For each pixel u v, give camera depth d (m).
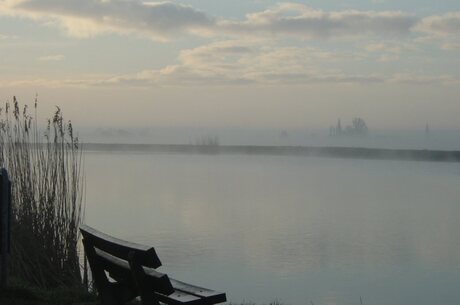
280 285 20.83
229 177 95.62
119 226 34.69
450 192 71.00
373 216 45.34
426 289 21.31
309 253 27.98
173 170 115.50
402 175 114.88
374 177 105.62
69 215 11.83
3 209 8.84
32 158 12.10
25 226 11.30
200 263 24.36
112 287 6.94
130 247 5.77
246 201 54.66
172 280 6.99
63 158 12.24
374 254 28.47
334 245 30.88
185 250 27.41
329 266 24.95
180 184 74.81
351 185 81.62
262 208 49.00
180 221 38.16
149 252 5.55
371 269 24.61
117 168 117.00
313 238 33.06
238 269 23.34
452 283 22.28
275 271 23.25
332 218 43.38
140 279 5.82
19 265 10.97
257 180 89.44
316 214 45.78
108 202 48.16
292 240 31.89
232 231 34.47
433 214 47.62
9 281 9.91
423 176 111.50
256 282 21.16
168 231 33.38
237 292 19.45
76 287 10.55
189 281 20.98
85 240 6.91
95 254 6.91
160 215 40.78
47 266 11.18
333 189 73.25
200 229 34.66
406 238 34.25
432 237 35.00
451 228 39.19
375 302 19.02
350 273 23.70
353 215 45.81
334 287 21.05
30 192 11.61
